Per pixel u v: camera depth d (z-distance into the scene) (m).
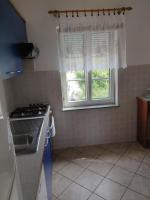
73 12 2.63
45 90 2.90
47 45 2.75
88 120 3.10
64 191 2.13
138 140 3.23
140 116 3.05
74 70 2.80
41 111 2.50
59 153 3.00
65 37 2.70
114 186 2.17
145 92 3.10
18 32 2.14
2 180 0.60
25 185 0.98
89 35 2.70
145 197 1.98
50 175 2.07
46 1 2.62
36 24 2.67
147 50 2.96
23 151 1.36
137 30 2.86
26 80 2.83
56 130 3.08
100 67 2.84
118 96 3.07
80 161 2.73
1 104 0.70
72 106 3.10
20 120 2.18
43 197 1.24
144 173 2.38
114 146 3.14
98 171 2.47
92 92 3.12
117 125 3.20
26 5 2.61
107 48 2.78
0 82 0.73
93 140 3.21
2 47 1.42
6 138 0.71
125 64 2.88
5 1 1.60
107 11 2.67
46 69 2.82
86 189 2.15
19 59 2.16
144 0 2.76
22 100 2.89
